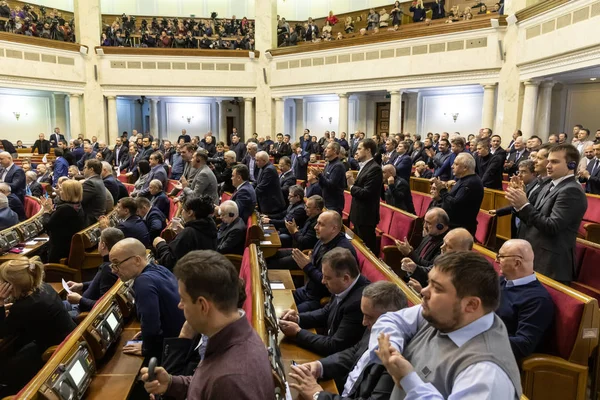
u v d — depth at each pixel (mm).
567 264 3000
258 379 1324
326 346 2418
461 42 11352
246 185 5281
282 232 5656
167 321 2553
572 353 2352
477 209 3949
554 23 9055
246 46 16219
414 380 1225
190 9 20328
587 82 10805
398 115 12898
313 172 5406
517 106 10516
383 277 2885
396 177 5832
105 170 6531
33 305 2645
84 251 4426
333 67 14102
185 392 1651
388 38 12664
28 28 14469
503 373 1202
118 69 15602
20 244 4801
